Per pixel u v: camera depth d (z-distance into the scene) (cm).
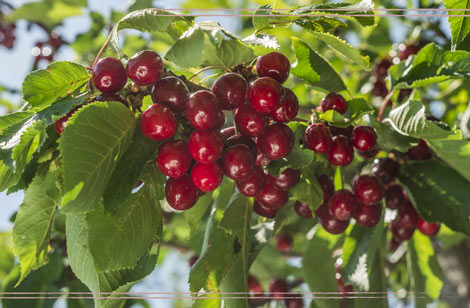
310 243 111
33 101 80
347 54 88
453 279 129
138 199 80
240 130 81
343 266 101
